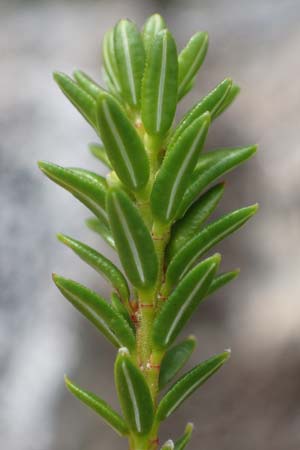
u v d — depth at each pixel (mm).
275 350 186
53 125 239
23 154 230
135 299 64
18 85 256
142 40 63
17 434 189
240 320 196
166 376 65
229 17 333
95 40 307
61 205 221
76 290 61
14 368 198
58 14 330
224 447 176
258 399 180
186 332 195
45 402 193
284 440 172
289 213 217
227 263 208
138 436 62
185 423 182
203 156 63
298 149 233
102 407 62
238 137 246
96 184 61
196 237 61
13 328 204
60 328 203
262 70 277
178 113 259
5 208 219
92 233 214
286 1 329
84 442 186
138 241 59
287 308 194
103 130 58
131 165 60
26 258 212
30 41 298
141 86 62
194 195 63
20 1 341
